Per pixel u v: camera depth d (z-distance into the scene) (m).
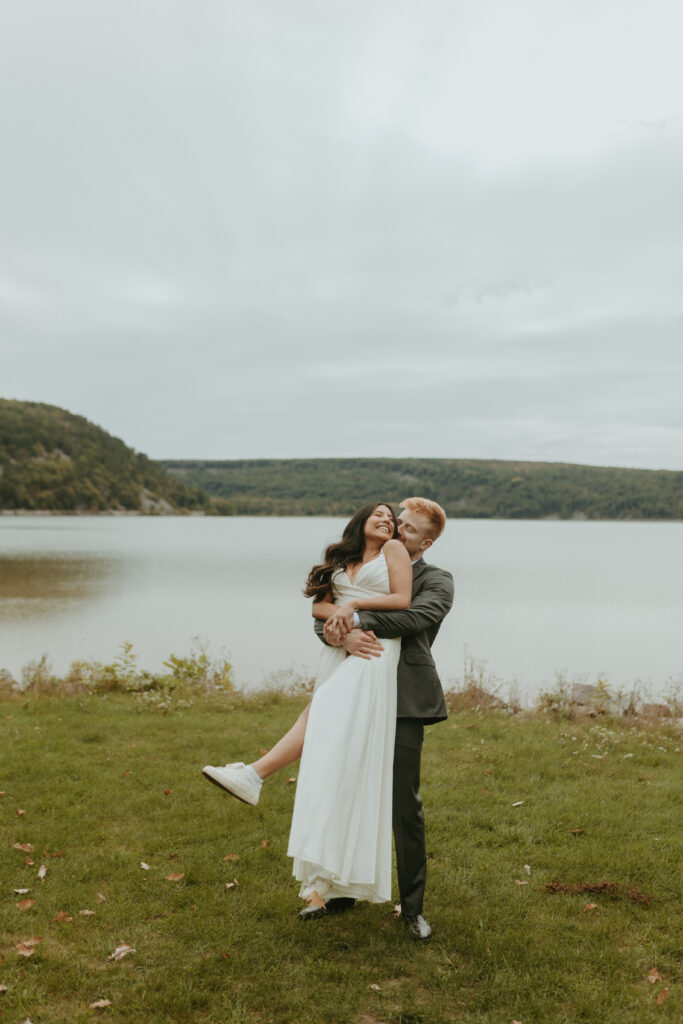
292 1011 2.79
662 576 43.16
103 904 3.59
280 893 3.72
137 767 5.94
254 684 12.11
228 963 3.08
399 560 3.37
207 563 47.25
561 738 7.43
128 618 21.16
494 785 5.67
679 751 7.25
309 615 22.22
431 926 3.43
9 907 3.54
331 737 3.16
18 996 2.83
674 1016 2.80
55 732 7.02
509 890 3.83
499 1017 2.77
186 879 3.89
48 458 194.75
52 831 4.51
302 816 3.09
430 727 7.70
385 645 3.32
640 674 14.49
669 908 3.68
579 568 49.25
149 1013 2.77
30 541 74.31
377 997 2.89
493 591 32.53
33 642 16.72
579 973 3.09
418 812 3.34
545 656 16.27
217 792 5.32
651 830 4.77
